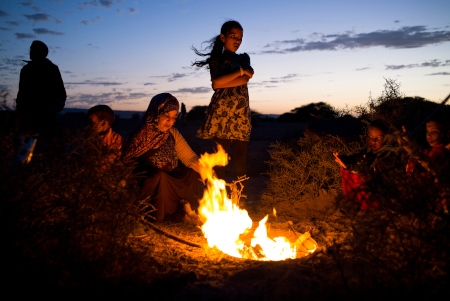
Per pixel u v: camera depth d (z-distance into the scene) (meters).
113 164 3.76
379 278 3.13
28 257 3.25
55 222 3.50
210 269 4.05
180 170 6.02
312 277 3.71
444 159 3.58
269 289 3.51
